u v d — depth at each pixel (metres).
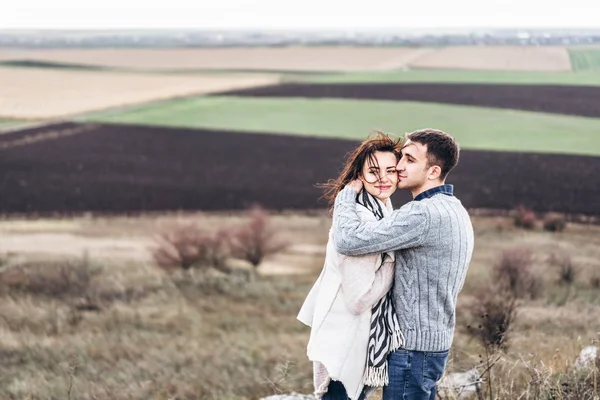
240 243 30.55
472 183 44.38
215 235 30.38
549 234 36.03
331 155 54.56
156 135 62.31
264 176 52.38
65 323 18.89
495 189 43.47
